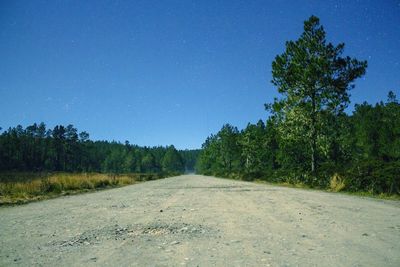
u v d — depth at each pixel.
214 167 118.81
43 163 117.31
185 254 5.66
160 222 9.07
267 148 67.38
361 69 30.94
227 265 5.00
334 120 32.22
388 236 6.96
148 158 176.62
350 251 5.76
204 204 13.70
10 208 13.88
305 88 31.47
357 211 11.02
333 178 23.25
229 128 97.56
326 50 30.98
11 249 6.23
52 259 5.45
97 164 159.88
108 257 5.53
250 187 27.33
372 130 63.75
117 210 12.12
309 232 7.46
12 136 110.56
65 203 15.53
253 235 7.20
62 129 124.00
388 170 19.73
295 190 23.06
